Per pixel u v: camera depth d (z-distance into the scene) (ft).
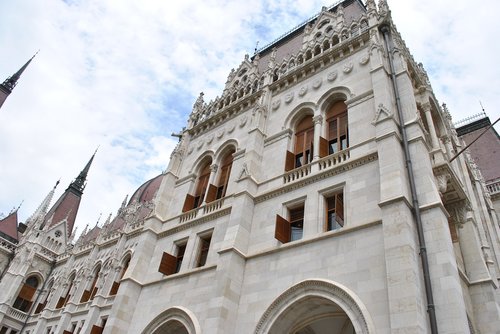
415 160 59.26
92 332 104.17
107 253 135.33
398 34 88.53
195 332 64.28
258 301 61.26
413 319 42.73
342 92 80.74
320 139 76.02
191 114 120.98
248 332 58.65
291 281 59.41
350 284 52.80
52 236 173.78
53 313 137.18
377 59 76.28
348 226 58.39
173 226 91.04
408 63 83.25
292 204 70.95
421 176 56.95
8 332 142.92
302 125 85.87
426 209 53.06
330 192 66.80
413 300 44.06
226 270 64.64
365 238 55.62
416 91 81.66
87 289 130.00
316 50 97.86
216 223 80.79
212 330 58.75
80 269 142.72
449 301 44.52
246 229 72.02
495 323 61.05
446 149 83.46
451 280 45.70
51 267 165.48
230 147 98.78
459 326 42.37
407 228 50.31
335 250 57.67
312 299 55.42
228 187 87.04
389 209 53.36
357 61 82.84
